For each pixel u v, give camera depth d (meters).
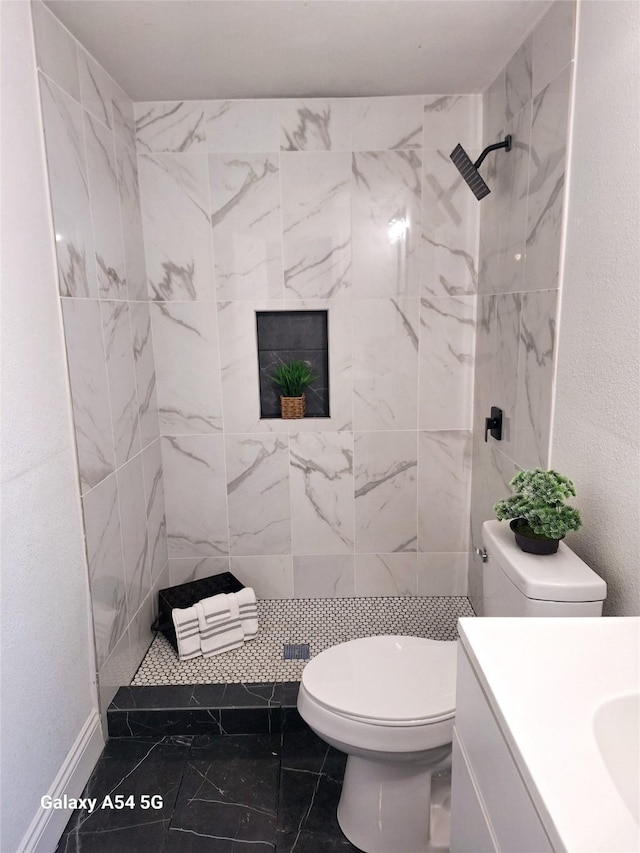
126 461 2.12
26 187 1.46
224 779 1.78
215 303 2.42
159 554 2.50
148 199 2.33
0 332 1.34
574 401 1.53
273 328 2.52
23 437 1.42
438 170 2.32
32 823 1.45
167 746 1.91
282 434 2.53
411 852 1.53
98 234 1.89
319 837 1.58
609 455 1.35
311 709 1.47
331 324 2.44
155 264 2.38
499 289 2.12
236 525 2.62
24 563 1.42
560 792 0.67
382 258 2.39
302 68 2.00
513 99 1.92
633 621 1.04
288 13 1.62
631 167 1.24
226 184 2.33
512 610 1.33
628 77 1.25
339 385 2.49
